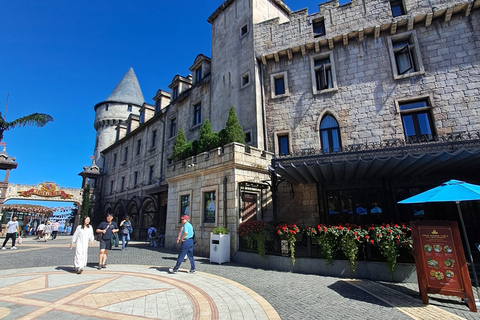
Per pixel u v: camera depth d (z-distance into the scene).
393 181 11.50
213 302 5.19
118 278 7.12
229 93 16.88
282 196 13.41
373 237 7.23
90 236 8.23
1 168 26.03
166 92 27.00
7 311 4.44
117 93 43.53
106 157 37.59
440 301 5.47
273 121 14.77
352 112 13.20
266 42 15.83
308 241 8.38
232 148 11.27
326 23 14.70
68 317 4.21
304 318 4.53
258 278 7.37
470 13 12.12
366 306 5.15
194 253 12.30
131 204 26.56
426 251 5.59
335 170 9.79
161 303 5.07
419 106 12.25
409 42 13.16
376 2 13.88
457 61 11.90
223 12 19.17
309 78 14.57
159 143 24.41
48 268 8.50
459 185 5.59
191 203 13.41
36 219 41.31
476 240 9.95
